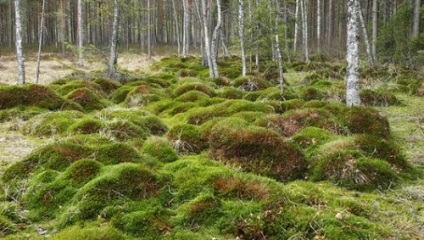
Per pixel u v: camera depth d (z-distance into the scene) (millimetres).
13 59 35000
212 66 20141
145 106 13258
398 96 16141
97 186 5262
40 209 5242
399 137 9766
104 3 21438
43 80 22484
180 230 4586
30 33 51469
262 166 6977
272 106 11227
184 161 6500
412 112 12812
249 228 4621
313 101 11141
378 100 14266
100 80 16391
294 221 4707
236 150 7293
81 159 6023
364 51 31312
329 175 6738
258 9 19000
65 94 14305
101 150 6617
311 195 5555
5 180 6133
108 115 10656
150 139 7805
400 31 25594
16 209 5191
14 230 4750
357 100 10398
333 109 10250
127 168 5566
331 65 25625
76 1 47875
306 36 28953
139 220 4668
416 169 7340
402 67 22688
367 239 4512
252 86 16766
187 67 26234
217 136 7738
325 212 4996
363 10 34812
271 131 7508
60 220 4910
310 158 7273
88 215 4918
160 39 62094
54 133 9641
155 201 5176
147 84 16672
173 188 5488
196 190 5355
